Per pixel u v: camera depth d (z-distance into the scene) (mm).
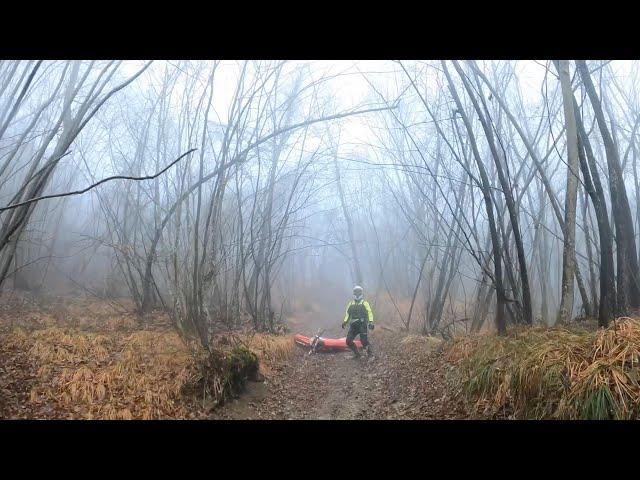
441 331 11914
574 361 4996
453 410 6254
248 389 7988
